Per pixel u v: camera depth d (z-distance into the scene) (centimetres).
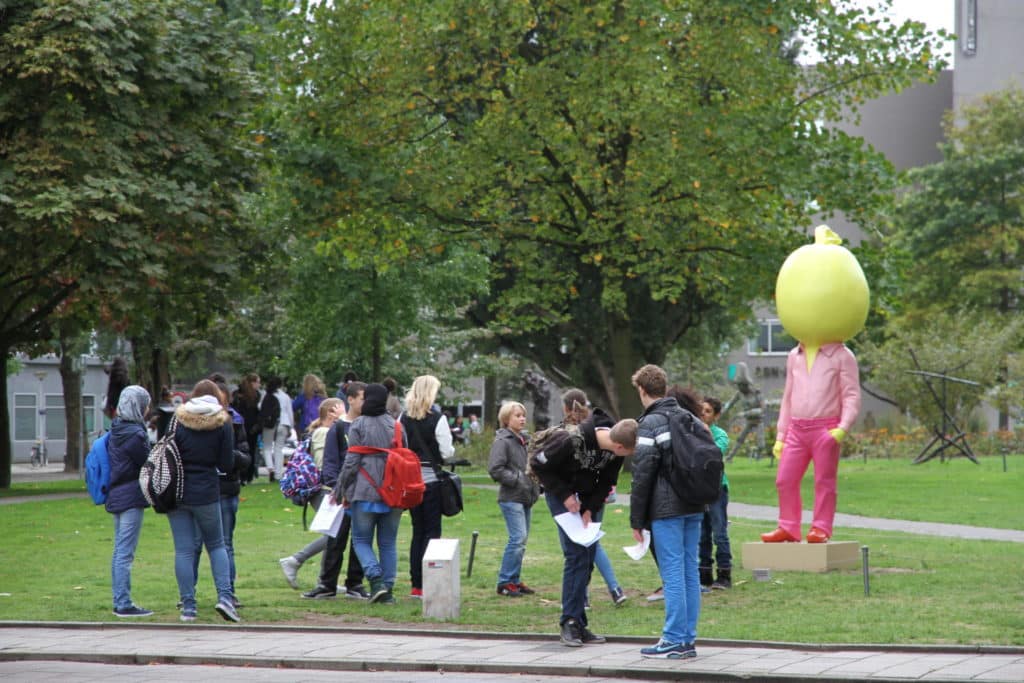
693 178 3164
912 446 4975
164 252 3031
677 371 7331
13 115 3028
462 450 4188
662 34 3200
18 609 1395
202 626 1287
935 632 1193
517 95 3281
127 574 1354
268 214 3450
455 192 3359
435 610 1334
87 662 1126
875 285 3403
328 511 1473
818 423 1769
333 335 4209
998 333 5369
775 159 3259
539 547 1977
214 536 1328
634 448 1171
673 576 1096
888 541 2042
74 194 2888
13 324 3531
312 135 3350
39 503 2750
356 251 3512
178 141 3162
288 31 3381
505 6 3162
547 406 4066
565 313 4312
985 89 8075
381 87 3322
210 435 1322
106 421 5788
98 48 2988
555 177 3369
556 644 1179
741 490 3086
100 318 3469
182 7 3297
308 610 1393
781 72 3362
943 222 6819
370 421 1432
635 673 1031
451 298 4462
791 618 1301
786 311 1819
